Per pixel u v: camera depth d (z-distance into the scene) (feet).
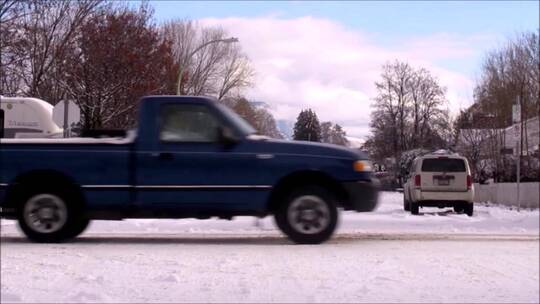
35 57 95.09
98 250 29.66
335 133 267.59
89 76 96.63
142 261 26.55
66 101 54.24
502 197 93.09
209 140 31.60
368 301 20.67
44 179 31.68
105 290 21.40
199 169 31.37
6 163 31.37
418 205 66.23
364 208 31.96
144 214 31.58
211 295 21.08
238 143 31.63
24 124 52.80
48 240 31.78
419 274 24.63
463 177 65.62
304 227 31.86
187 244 32.45
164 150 31.37
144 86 100.22
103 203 31.32
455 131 175.52
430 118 237.66
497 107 134.41
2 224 41.60
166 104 31.78
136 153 31.40
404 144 235.40
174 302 20.21
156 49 106.42
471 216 61.21
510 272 25.26
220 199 31.32
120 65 97.71
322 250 30.07
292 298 20.84
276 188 31.53
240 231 39.91
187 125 31.76
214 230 40.63
